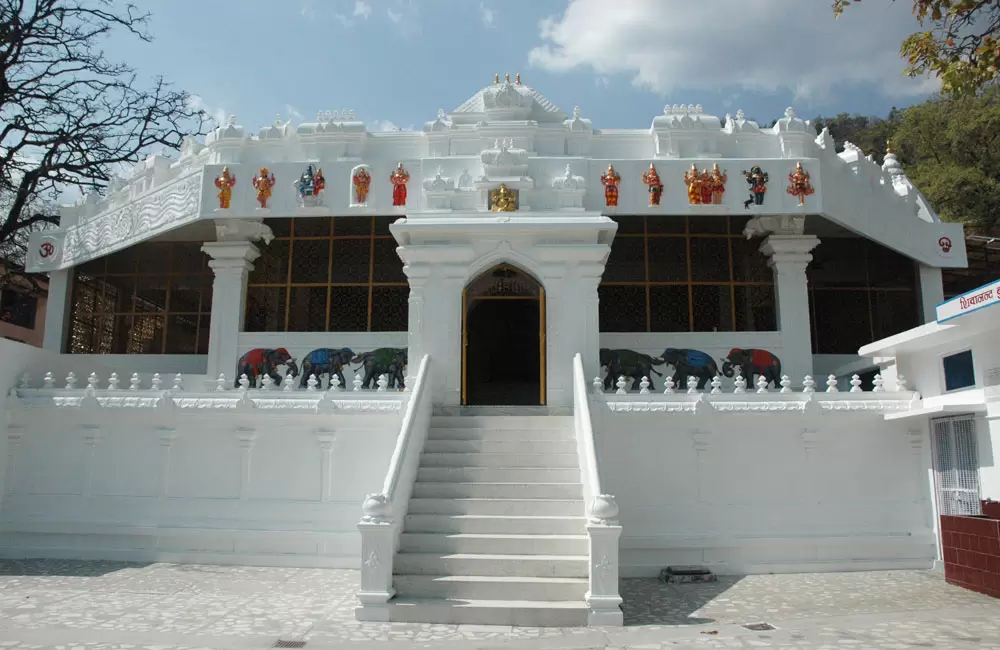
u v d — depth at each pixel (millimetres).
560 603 8672
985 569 9898
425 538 9672
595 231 13656
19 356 13664
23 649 7211
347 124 16797
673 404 12117
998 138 31484
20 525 12719
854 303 17844
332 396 12547
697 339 16328
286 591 10203
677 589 10578
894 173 19000
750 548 11844
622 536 11688
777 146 16438
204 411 12625
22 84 24094
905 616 8688
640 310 16828
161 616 8664
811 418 12125
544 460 11383
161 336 18625
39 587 10320
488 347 23156
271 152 17031
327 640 7715
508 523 9945
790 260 16422
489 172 14961
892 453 12297
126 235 17422
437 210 14477
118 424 12969
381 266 17266
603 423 12133
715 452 12172
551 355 13453
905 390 12508
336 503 12320
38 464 13039
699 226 17188
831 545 11914
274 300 17234
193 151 18609
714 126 16453
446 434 12102
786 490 12117
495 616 8469
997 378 10391
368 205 15609
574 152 16750
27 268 18797
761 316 16797
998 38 7953
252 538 12266
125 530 12492
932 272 17344
